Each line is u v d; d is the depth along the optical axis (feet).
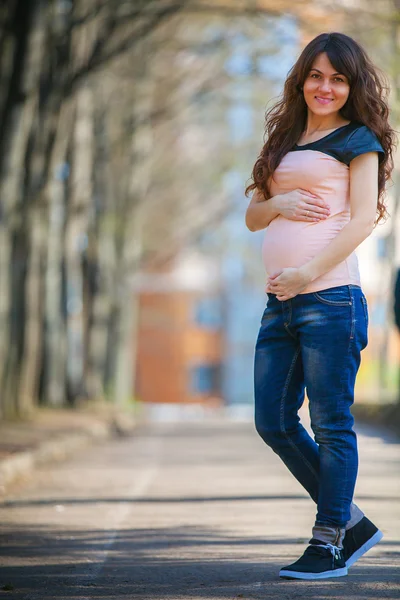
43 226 150.00
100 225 205.57
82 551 42.55
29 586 34.68
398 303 65.31
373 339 342.23
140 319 428.97
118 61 170.71
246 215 35.17
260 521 51.06
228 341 430.20
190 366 429.38
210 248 364.99
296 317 33.17
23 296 143.54
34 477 78.89
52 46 125.18
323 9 111.55
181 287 428.56
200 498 62.23
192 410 339.77
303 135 34.35
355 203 33.24
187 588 33.50
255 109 191.72
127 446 123.24
